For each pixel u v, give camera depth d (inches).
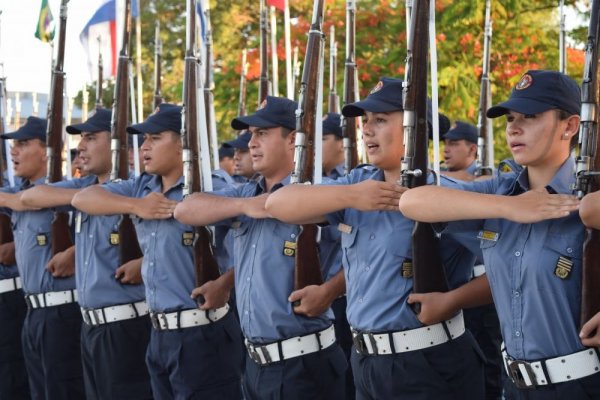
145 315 258.4
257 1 709.9
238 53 661.3
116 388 258.1
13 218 304.8
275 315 198.8
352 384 282.7
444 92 543.2
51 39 362.9
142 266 241.4
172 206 231.3
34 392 302.4
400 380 172.4
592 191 141.7
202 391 231.6
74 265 287.9
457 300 165.8
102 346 258.7
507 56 549.0
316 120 198.7
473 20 534.9
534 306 147.6
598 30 139.8
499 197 147.9
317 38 198.5
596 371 144.4
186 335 231.6
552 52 553.3
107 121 288.0
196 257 225.8
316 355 199.8
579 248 144.5
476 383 175.9
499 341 297.6
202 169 232.2
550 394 147.7
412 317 171.8
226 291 226.7
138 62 355.3
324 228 202.2
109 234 257.6
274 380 200.1
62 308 290.5
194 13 231.6
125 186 255.3
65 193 276.2
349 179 191.9
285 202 178.4
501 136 556.4
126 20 281.3
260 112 213.3
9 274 329.7
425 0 169.5
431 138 189.0
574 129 151.6
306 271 194.9
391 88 179.3
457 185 172.9
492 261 154.6
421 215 156.2
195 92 230.7
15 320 330.6
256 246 204.1
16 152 326.3
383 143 179.0
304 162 196.7
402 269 173.2
